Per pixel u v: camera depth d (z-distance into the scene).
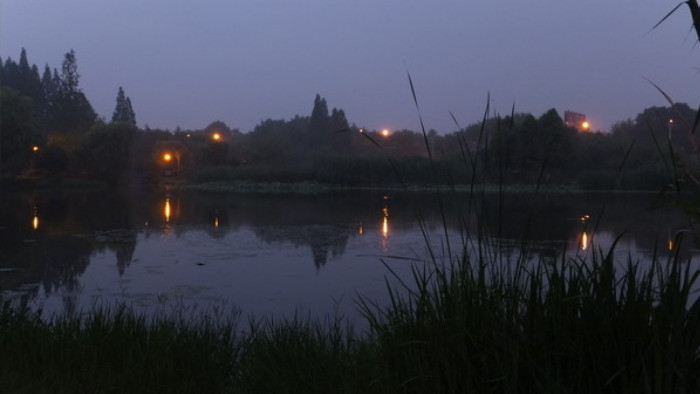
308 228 20.92
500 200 3.03
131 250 15.81
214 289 10.55
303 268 12.72
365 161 55.53
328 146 91.75
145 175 70.69
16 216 25.88
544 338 2.60
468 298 2.87
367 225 21.64
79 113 94.00
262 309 8.82
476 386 2.70
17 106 60.59
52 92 121.44
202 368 4.68
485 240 3.18
